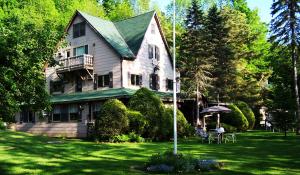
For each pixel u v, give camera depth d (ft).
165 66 145.69
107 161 61.05
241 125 149.79
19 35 37.96
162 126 105.19
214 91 160.04
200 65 142.41
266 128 167.53
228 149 80.59
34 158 62.23
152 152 74.38
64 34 43.55
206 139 101.09
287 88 137.08
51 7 204.03
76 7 224.94
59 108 131.44
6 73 36.65
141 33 137.18
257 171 51.29
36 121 136.15
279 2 127.44
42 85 41.75
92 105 121.80
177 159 52.26
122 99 114.01
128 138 98.43
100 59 130.41
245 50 198.08
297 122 119.75
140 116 101.35
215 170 52.11
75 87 137.39
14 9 181.98
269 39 133.39
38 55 39.14
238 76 177.78
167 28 213.66
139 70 131.54
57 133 128.67
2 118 38.50
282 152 74.33
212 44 156.66
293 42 125.70
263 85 193.77
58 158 63.41
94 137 100.32
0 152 67.15
